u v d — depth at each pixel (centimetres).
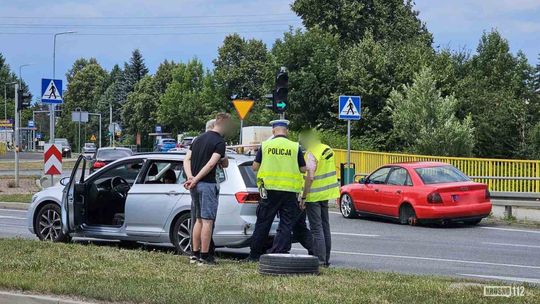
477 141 3509
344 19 4466
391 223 1714
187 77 8688
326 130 3469
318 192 966
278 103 1845
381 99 3603
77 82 12812
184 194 1044
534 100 4100
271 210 921
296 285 740
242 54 8544
